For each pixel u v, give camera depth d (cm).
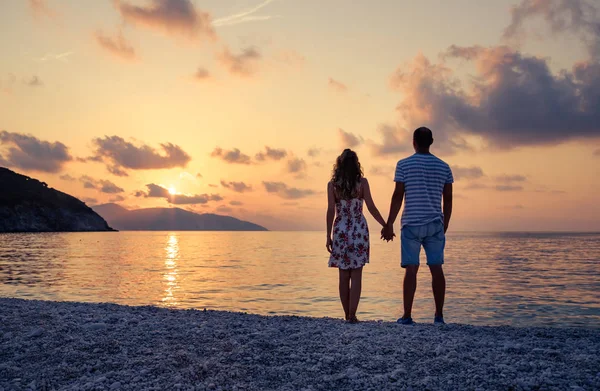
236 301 1466
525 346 427
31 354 417
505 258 4150
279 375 359
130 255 4547
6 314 581
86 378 357
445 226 570
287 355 409
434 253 560
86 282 1984
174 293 1644
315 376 355
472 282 2091
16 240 9375
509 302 1465
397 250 6012
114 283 1959
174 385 337
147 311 650
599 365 366
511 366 362
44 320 548
